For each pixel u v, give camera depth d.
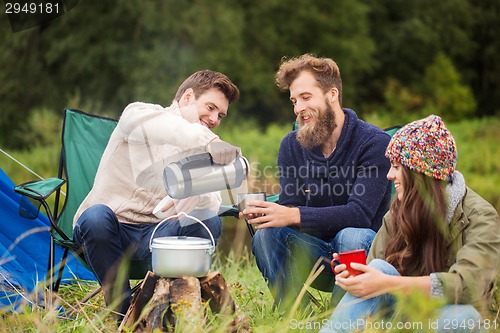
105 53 15.97
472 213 2.78
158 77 15.73
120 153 3.39
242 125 16.16
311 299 3.40
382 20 19.48
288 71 3.49
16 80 15.90
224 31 16.02
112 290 3.12
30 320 2.97
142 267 3.39
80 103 15.95
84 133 3.96
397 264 2.86
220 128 15.76
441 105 18.38
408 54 19.33
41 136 14.61
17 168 13.25
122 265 3.13
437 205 2.76
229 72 16.22
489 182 13.00
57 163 13.46
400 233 2.87
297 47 17.55
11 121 15.98
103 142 3.97
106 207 3.18
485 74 20.53
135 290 3.37
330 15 17.75
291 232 3.35
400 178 2.82
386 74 19.47
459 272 2.65
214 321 2.91
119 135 3.38
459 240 2.77
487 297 2.82
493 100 20.50
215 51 16.09
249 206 3.23
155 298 2.89
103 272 3.15
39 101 16.17
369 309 2.65
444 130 2.80
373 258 2.99
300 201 3.57
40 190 3.43
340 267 2.69
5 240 3.93
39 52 16.28
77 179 3.87
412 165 2.78
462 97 18.53
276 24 17.42
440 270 2.77
